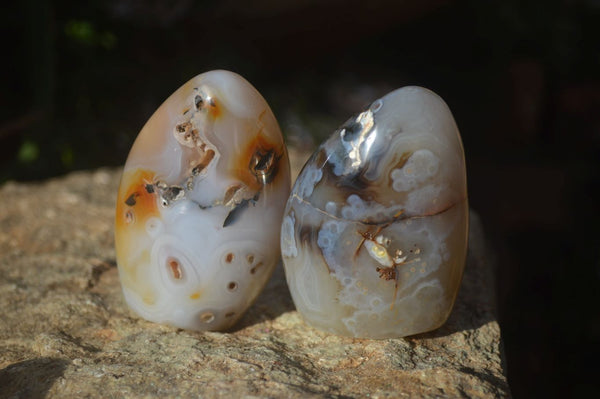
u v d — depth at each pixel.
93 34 0.94
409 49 1.24
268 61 1.08
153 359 0.45
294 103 1.00
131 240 0.46
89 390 0.43
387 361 0.45
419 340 0.47
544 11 1.18
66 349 0.46
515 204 0.96
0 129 0.83
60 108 0.91
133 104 0.93
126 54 0.98
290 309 0.49
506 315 0.68
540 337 0.75
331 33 1.08
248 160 0.46
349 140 0.45
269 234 0.46
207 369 0.44
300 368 0.44
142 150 0.46
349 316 0.46
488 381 0.44
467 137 1.12
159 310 0.47
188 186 0.45
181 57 0.98
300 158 0.70
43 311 0.49
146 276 0.46
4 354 0.46
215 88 0.46
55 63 0.90
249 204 0.46
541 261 0.88
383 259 0.45
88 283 0.51
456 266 0.45
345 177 0.45
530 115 1.10
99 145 0.87
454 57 1.23
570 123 1.11
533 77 1.12
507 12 1.17
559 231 0.93
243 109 0.46
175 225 0.46
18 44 0.95
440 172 0.44
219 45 1.00
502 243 0.85
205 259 0.46
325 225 0.45
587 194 0.98
